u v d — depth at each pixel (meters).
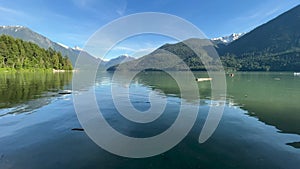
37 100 23.64
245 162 9.46
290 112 19.05
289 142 11.72
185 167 9.09
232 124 15.26
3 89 32.75
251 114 18.28
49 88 35.47
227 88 39.38
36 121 15.34
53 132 13.06
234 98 27.00
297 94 31.14
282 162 9.44
